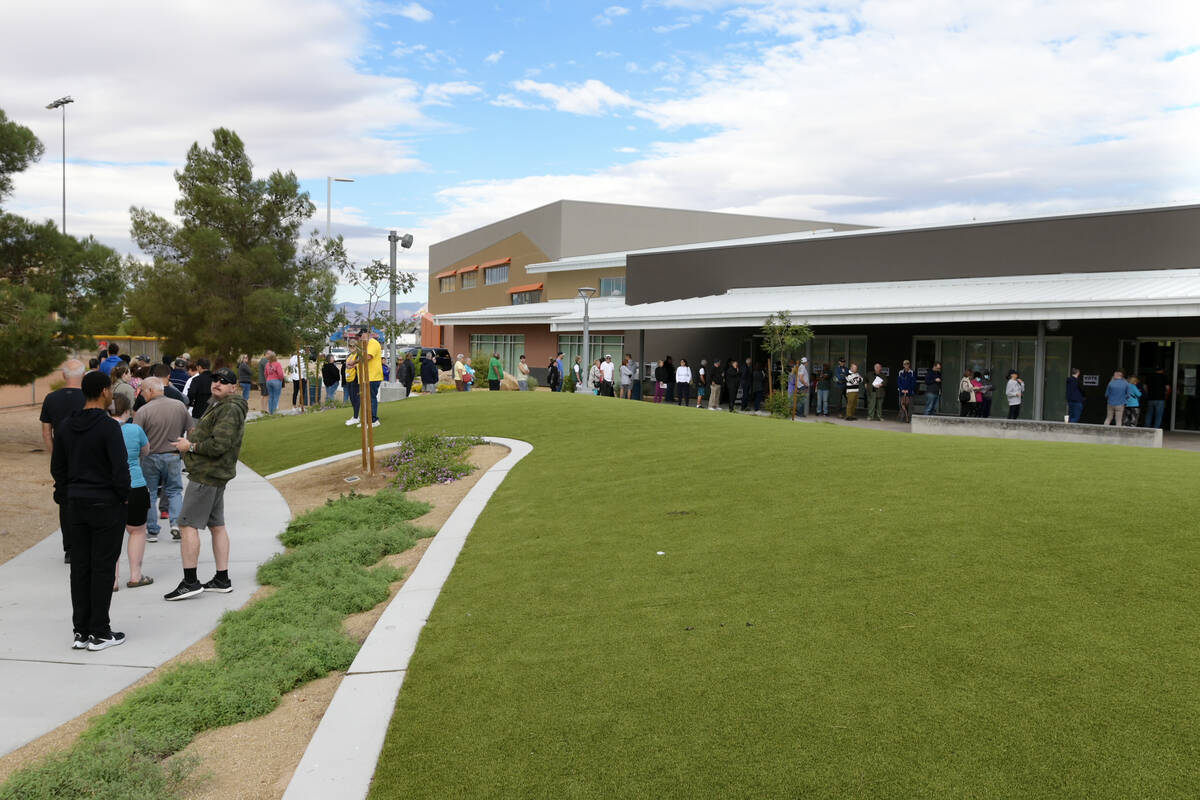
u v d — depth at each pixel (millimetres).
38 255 17266
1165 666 4309
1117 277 23547
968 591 5473
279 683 5199
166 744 4430
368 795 3719
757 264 32188
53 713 4973
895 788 3471
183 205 34844
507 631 5543
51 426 8734
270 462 15227
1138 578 5465
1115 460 9289
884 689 4281
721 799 3492
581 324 34062
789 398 23422
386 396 23844
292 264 36406
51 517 10562
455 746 4074
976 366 25750
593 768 3785
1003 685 4230
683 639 5109
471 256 66062
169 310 34156
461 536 8281
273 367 23500
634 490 9398
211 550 8969
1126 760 3547
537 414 16266
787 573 6113
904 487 8219
